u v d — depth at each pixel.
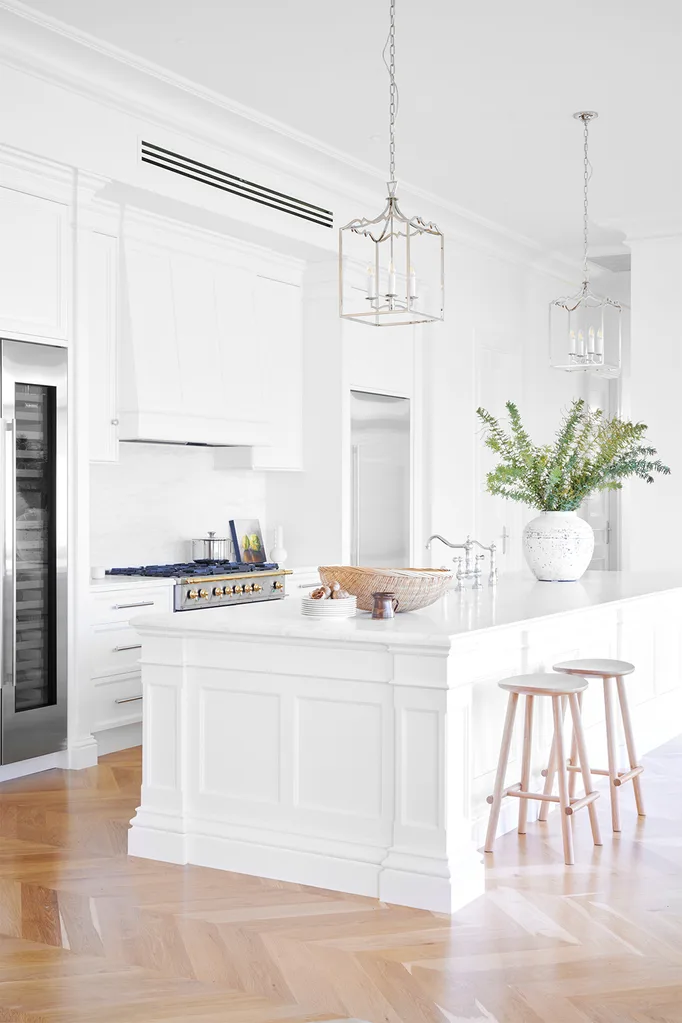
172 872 3.95
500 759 4.17
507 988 3.00
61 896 3.71
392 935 3.36
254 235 6.86
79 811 4.74
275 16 4.83
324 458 7.69
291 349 7.62
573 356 6.46
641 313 8.54
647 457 8.53
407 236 4.07
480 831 4.27
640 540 8.59
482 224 8.42
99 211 6.00
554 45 5.18
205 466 7.40
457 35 5.04
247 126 6.16
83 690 5.59
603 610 4.73
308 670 3.80
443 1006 2.89
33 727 5.33
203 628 3.93
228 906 3.61
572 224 8.55
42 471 5.36
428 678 3.57
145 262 6.33
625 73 5.52
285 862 3.85
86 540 5.61
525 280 9.80
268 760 3.90
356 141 6.51
